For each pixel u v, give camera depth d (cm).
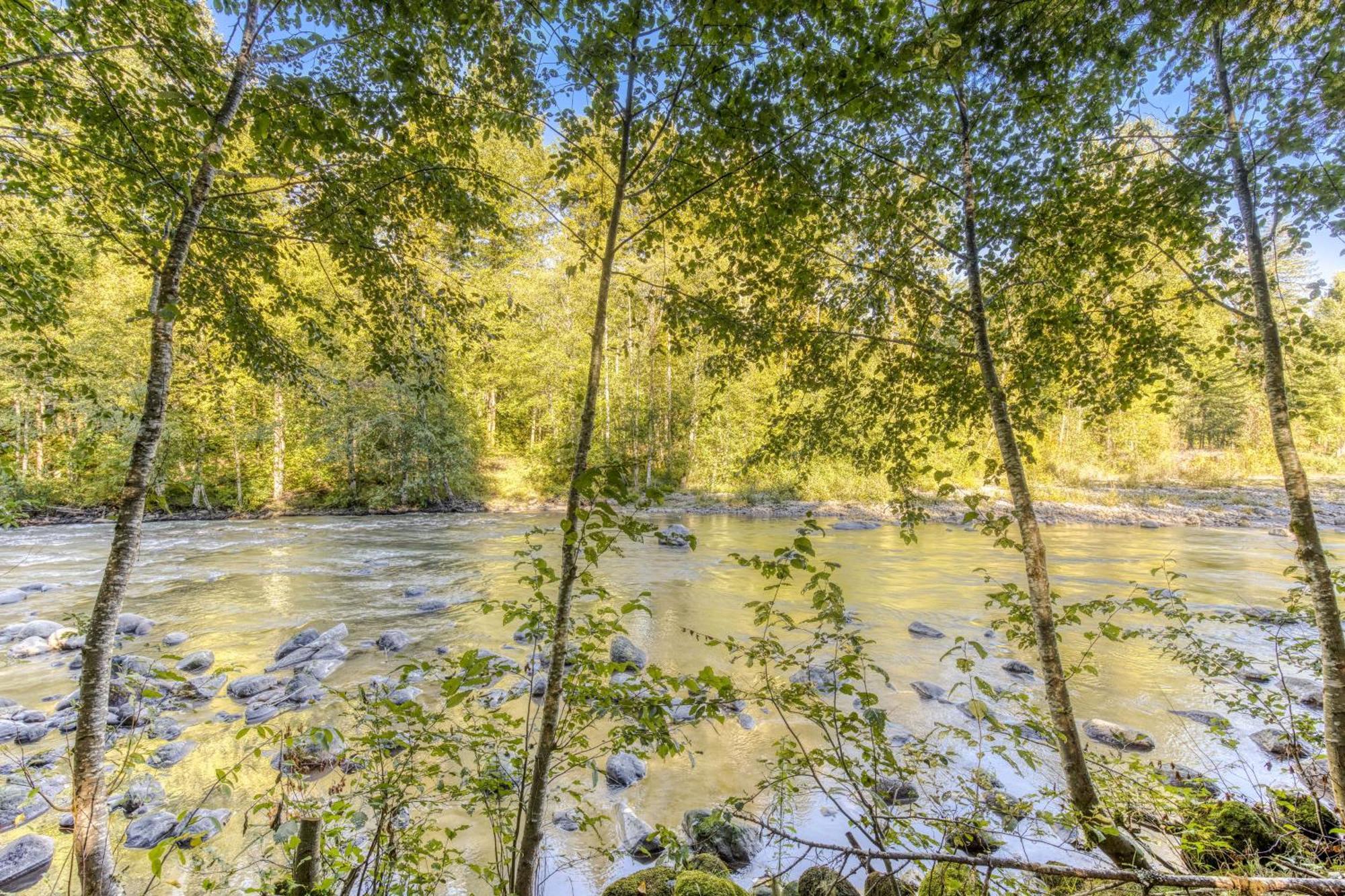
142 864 377
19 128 346
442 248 475
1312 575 339
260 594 1111
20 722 575
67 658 772
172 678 303
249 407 2288
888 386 499
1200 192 390
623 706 276
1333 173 349
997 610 1031
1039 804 446
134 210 398
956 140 421
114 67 322
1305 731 388
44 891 356
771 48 317
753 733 589
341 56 335
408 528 2030
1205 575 1259
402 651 809
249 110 315
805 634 901
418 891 279
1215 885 172
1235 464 3344
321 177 373
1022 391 469
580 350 2833
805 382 499
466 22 313
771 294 457
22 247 473
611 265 316
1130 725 596
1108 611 378
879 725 258
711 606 1059
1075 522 2208
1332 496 2655
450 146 392
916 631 911
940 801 381
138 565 1345
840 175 412
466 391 2638
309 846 271
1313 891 163
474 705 599
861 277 473
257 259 439
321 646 795
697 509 2600
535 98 344
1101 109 408
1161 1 322
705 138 354
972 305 402
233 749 527
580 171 374
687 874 336
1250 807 350
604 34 295
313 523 2134
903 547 1684
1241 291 398
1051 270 455
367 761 375
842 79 325
